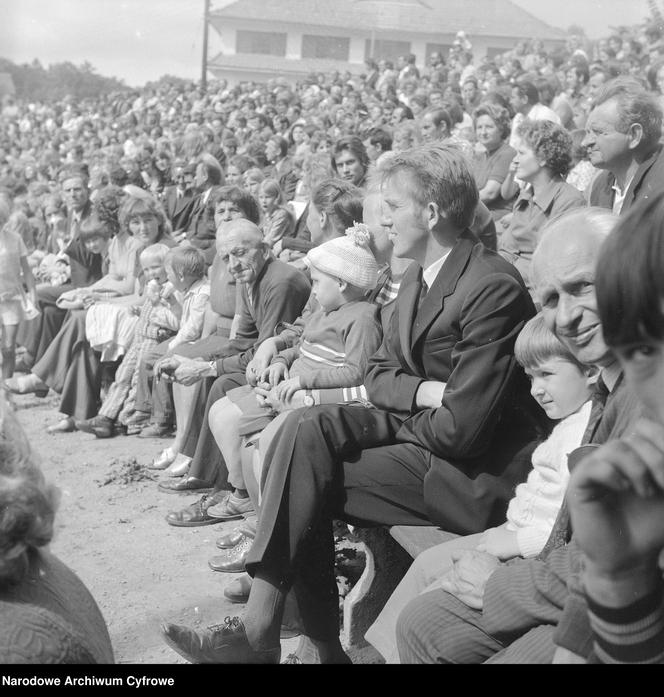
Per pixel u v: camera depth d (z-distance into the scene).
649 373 1.17
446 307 2.86
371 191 3.63
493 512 2.73
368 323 3.44
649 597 1.22
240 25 18.25
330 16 16.77
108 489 4.76
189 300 5.26
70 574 1.62
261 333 4.26
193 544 4.05
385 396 2.91
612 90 4.00
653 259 1.13
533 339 2.37
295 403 3.42
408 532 2.78
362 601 2.97
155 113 19.12
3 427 1.50
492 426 2.70
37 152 20.08
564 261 2.03
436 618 2.17
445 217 2.90
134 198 6.22
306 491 2.71
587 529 1.16
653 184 3.84
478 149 6.77
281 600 2.69
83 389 5.85
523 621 1.95
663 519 1.13
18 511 1.41
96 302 5.98
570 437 2.29
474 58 12.80
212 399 4.34
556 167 4.64
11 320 6.77
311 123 12.49
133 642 3.18
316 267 3.53
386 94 12.73
